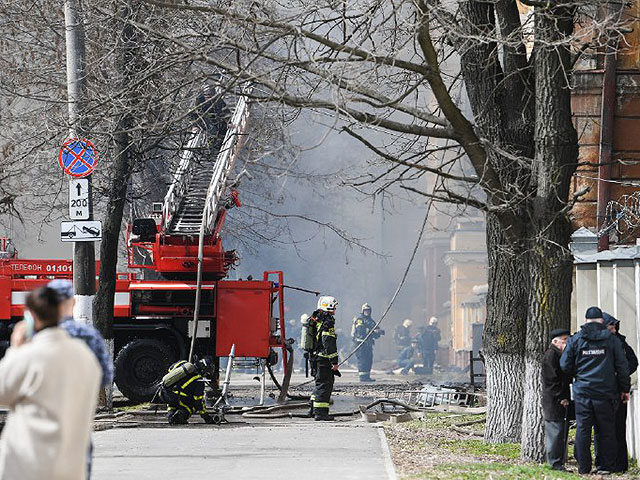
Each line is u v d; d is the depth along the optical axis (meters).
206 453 23.80
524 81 25.70
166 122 24.23
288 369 39.16
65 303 11.37
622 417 23.00
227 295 38.47
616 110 36.34
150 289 38.28
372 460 22.50
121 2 27.20
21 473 10.68
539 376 23.78
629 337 25.27
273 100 22.34
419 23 21.55
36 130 33.78
